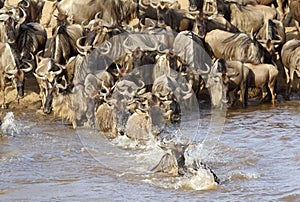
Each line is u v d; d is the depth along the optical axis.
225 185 41.44
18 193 40.66
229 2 67.06
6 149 47.97
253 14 67.19
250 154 46.41
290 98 61.22
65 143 49.09
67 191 40.91
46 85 54.22
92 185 41.72
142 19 66.25
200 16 63.34
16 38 60.38
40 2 69.69
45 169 44.25
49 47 62.53
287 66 61.09
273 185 41.41
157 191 40.72
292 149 47.38
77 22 65.06
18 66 57.06
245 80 58.28
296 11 67.19
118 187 41.34
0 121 53.41
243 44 61.25
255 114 56.00
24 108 57.03
